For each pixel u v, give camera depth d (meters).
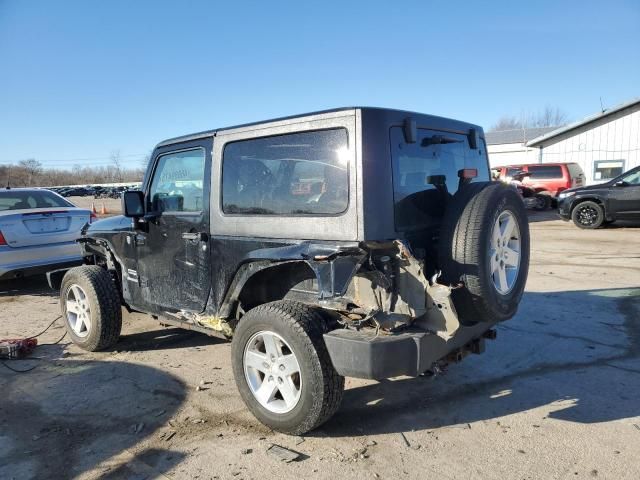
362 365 2.88
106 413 3.74
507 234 3.40
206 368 4.59
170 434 3.40
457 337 3.29
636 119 21.75
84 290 4.98
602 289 7.07
